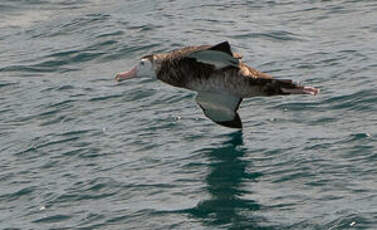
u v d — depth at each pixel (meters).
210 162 25.19
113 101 30.70
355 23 37.50
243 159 25.16
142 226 22.02
